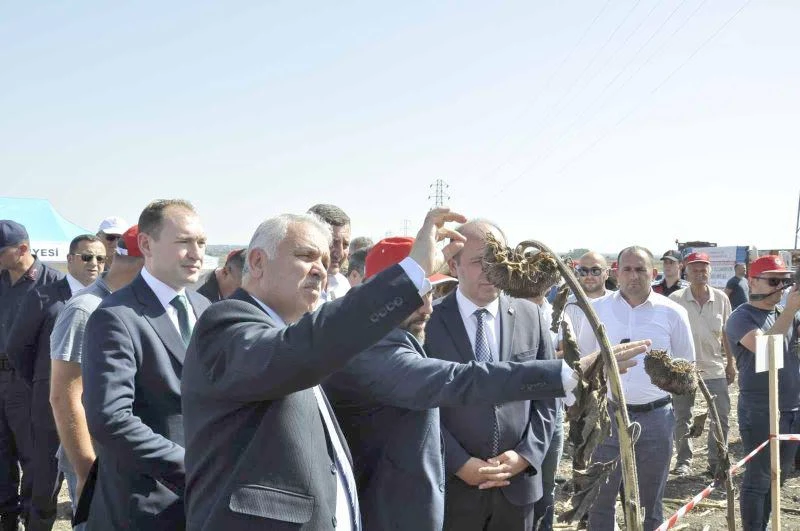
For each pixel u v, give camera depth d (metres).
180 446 3.00
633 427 2.13
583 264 6.39
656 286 9.37
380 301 1.83
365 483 2.90
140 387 3.07
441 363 2.72
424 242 2.23
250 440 2.09
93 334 3.01
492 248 2.15
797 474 7.27
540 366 2.49
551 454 4.42
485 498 3.59
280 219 2.36
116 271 3.92
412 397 2.69
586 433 2.38
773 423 4.25
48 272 6.37
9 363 5.75
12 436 5.73
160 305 3.23
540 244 2.16
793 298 5.12
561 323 2.45
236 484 2.06
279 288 2.31
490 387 2.53
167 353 3.14
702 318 7.38
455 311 3.82
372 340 1.84
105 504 2.98
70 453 3.61
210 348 2.07
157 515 2.91
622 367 2.57
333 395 2.88
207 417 2.11
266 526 2.04
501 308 3.88
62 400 3.61
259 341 1.93
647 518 4.76
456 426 3.62
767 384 5.26
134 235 3.92
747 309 5.43
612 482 4.65
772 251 16.48
